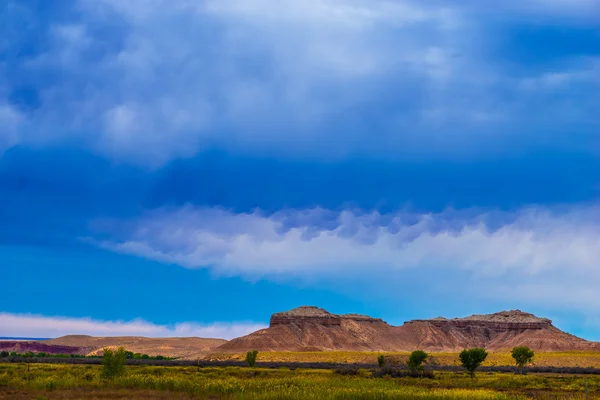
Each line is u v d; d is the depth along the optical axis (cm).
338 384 6488
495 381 8362
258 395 5094
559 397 5872
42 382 5819
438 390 6009
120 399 4962
